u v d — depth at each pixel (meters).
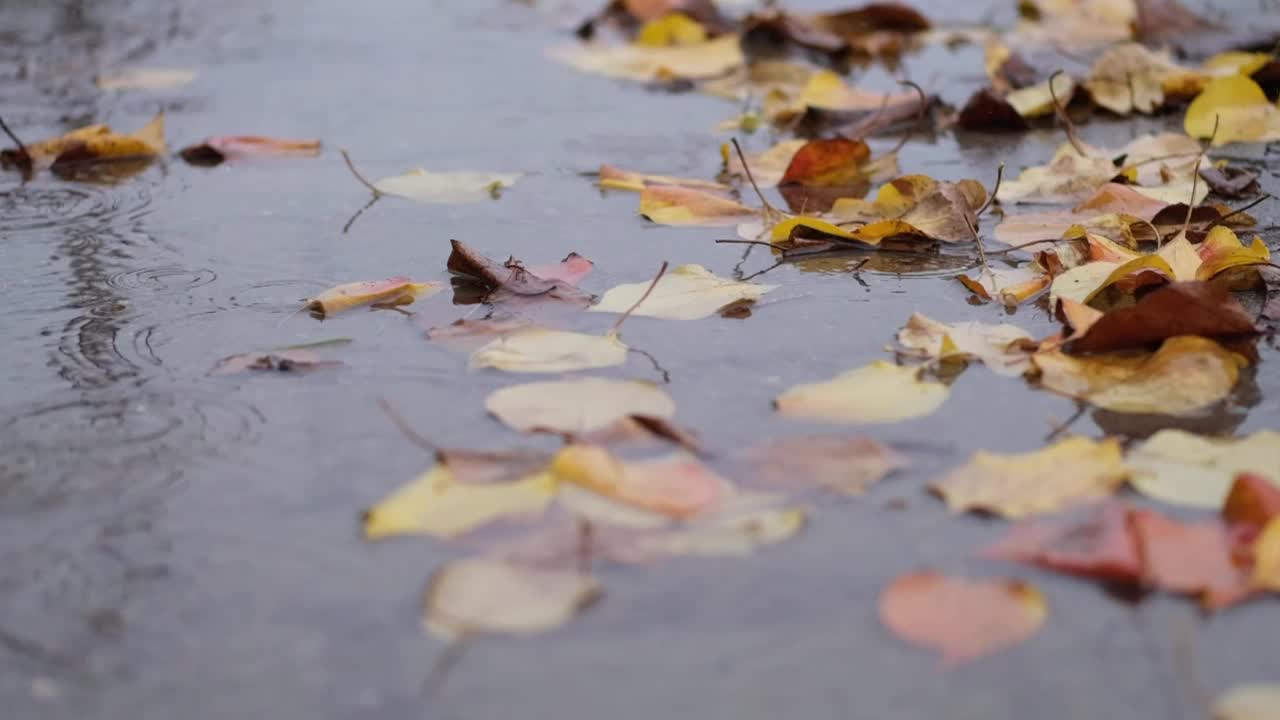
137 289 1.37
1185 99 1.74
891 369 1.23
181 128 1.71
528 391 1.22
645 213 1.48
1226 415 1.20
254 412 1.22
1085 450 1.16
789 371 1.25
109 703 1.05
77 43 2.22
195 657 1.07
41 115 1.77
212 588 1.10
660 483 1.14
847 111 1.69
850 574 1.10
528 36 2.24
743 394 1.23
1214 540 1.10
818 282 1.37
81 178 1.59
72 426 1.21
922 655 1.06
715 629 1.07
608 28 2.28
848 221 1.44
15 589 1.10
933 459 1.17
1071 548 1.10
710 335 1.29
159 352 1.28
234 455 1.18
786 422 1.20
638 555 1.11
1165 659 1.06
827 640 1.07
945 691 1.05
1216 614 1.08
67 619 1.09
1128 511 1.12
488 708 1.04
